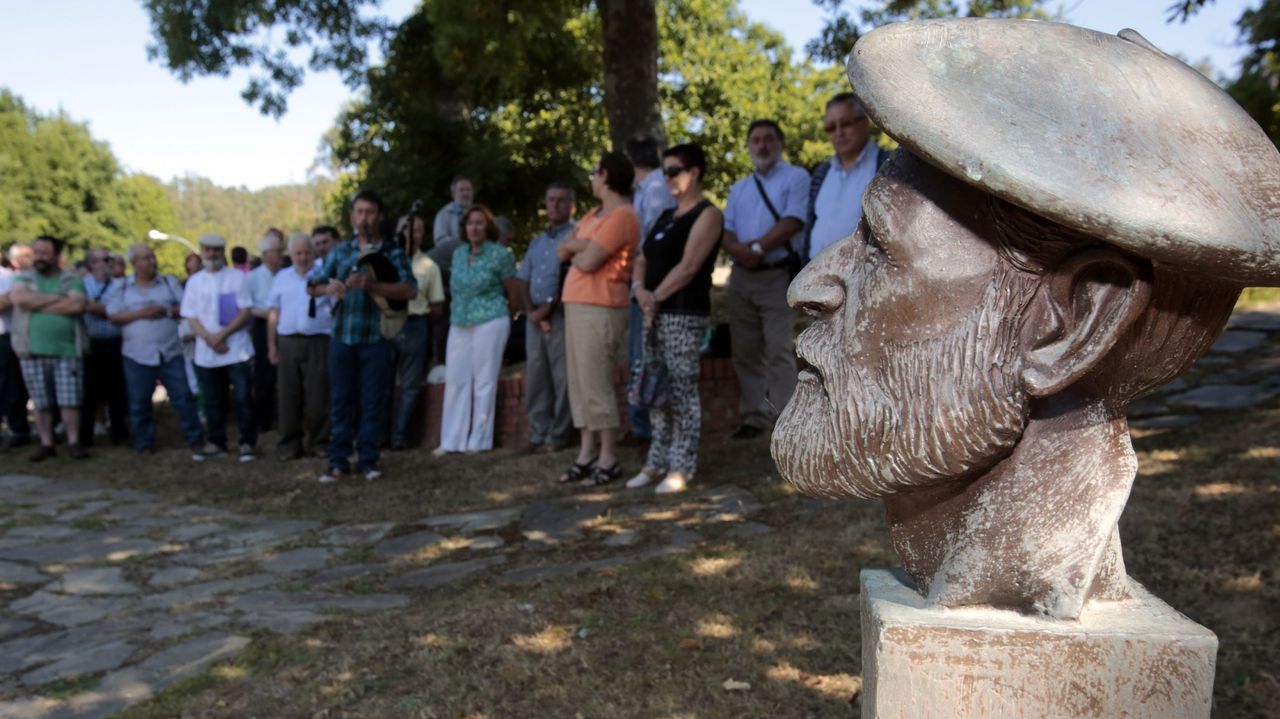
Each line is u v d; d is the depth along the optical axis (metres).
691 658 2.91
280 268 8.81
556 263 6.74
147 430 8.70
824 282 1.31
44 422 8.54
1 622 4.05
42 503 6.66
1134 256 1.06
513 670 2.95
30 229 42.41
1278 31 5.89
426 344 7.89
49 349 8.38
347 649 3.27
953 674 1.19
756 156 5.85
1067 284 1.12
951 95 1.05
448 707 2.76
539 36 13.52
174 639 3.56
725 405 6.77
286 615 3.74
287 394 7.79
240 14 11.78
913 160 1.22
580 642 3.11
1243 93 6.43
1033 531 1.20
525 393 7.13
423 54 14.73
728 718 2.53
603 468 5.70
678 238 5.05
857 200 4.95
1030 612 1.21
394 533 5.14
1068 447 1.20
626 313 5.70
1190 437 4.60
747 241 5.93
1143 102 1.05
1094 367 1.13
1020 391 1.15
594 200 17.41
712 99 21.53
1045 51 1.09
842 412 1.26
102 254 9.26
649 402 5.03
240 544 5.22
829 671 2.73
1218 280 1.02
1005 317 1.15
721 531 4.29
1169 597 2.89
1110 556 1.27
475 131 15.64
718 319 9.52
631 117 9.06
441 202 15.33
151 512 6.18
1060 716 1.17
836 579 3.40
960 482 1.27
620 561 3.97
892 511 1.36
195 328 8.03
